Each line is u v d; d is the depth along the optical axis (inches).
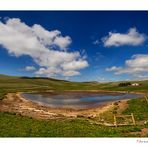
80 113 2034.9
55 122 1450.5
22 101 2741.1
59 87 6141.7
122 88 4729.3
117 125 1469.0
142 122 1562.5
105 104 2571.4
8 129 1251.8
